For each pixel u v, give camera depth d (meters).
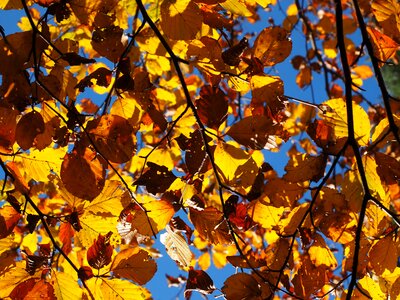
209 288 0.97
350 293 0.93
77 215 0.92
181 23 0.88
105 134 0.87
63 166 0.86
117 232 0.96
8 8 0.89
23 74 0.87
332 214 0.96
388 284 0.98
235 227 1.00
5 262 0.90
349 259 0.98
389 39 0.97
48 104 0.91
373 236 0.96
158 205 0.94
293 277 0.98
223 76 0.97
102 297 0.92
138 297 0.92
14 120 0.87
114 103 0.97
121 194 0.94
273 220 0.97
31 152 0.94
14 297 0.88
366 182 0.91
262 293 0.96
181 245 0.96
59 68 0.92
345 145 0.92
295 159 0.94
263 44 0.91
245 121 0.90
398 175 0.92
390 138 0.95
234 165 0.93
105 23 0.90
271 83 0.91
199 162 0.92
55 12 0.89
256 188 0.93
